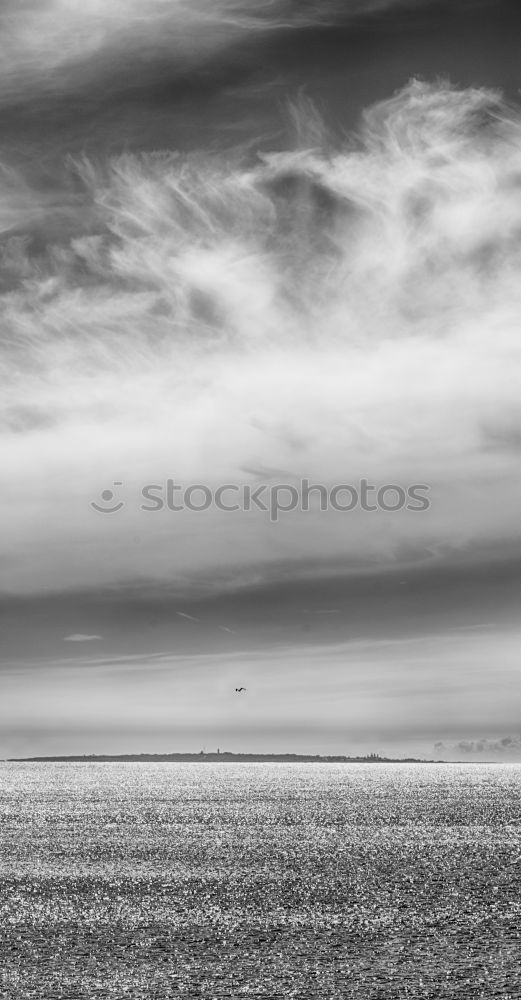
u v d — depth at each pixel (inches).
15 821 3796.8
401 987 1147.3
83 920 1560.0
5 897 1797.5
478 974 1203.9
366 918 1572.3
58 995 1117.7
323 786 7706.7
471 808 4571.9
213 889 1894.7
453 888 1899.6
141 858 2454.5
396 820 3779.5
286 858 2442.2
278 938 1417.3
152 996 1112.2
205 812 4333.2
